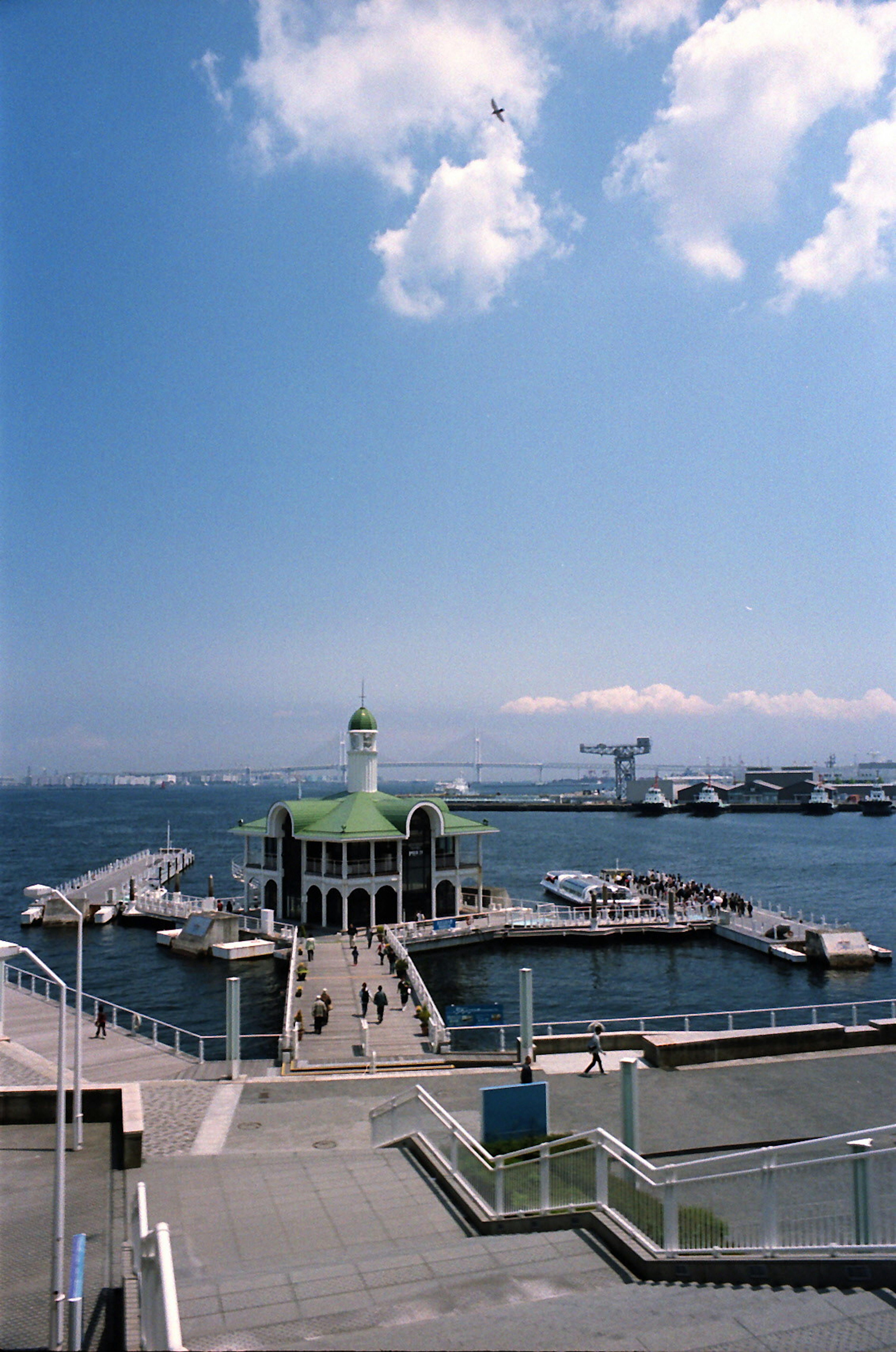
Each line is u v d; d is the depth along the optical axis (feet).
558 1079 106.42
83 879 386.11
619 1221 54.13
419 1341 35.04
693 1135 85.25
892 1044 115.75
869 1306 37.47
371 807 260.83
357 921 249.34
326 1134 91.04
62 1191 51.49
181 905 296.71
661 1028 185.16
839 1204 43.98
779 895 378.94
